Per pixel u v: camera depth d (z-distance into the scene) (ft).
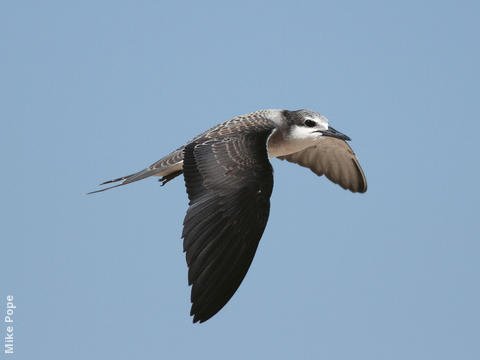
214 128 45.88
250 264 36.91
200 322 35.04
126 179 47.37
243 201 37.86
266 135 43.78
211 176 39.37
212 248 36.50
